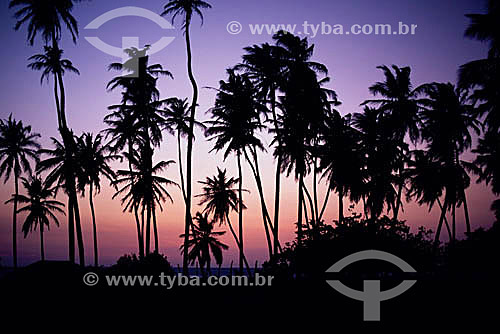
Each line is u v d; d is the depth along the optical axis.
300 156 34.69
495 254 20.30
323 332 13.27
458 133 39.38
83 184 40.88
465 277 17.89
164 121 41.84
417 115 40.56
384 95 40.53
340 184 41.69
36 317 15.43
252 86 38.84
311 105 34.84
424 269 15.87
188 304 17.58
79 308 16.34
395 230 16.02
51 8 30.59
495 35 24.80
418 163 45.00
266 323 14.46
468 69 25.62
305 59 36.88
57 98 34.41
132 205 42.94
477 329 12.65
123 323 14.99
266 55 37.25
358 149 43.50
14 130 51.16
